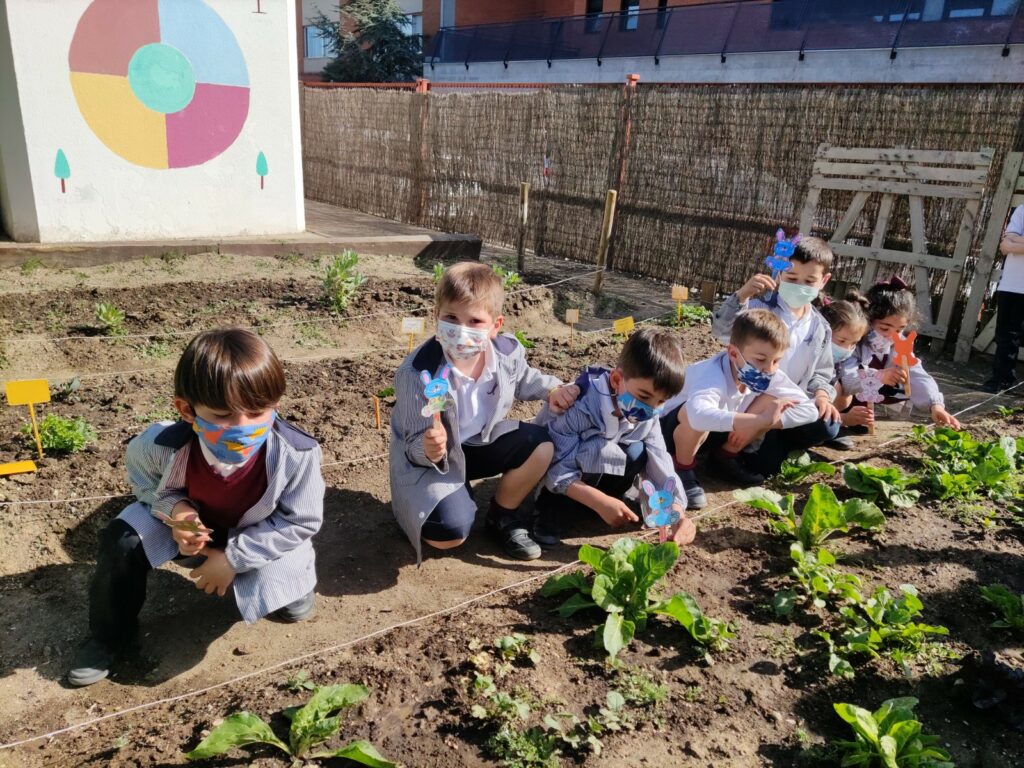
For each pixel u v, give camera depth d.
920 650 2.70
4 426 4.00
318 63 34.41
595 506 3.23
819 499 3.25
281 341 5.76
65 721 2.31
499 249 10.87
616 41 21.36
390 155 12.63
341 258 6.41
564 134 10.03
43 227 7.46
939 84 6.81
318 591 2.99
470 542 3.42
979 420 5.16
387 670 2.43
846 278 7.52
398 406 3.05
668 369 3.03
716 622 2.68
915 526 3.58
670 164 8.98
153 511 2.52
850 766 2.18
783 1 17.53
